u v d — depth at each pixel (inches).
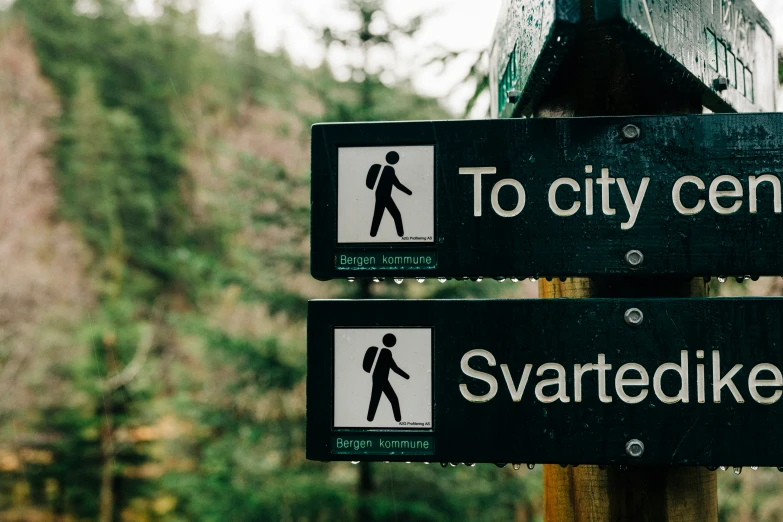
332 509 409.4
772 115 57.2
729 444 55.4
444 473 399.9
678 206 57.5
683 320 56.7
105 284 936.3
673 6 55.7
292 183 411.2
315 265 59.5
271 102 420.8
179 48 1369.3
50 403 707.4
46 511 682.2
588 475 59.9
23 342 709.9
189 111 1248.8
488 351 58.2
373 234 59.5
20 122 920.9
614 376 56.9
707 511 59.9
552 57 54.5
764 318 56.1
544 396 57.4
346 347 59.4
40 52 1196.5
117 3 1360.7
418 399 58.5
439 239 59.1
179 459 591.5
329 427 58.8
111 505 688.4
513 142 59.2
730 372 55.9
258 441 426.9
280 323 470.6
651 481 58.4
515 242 58.4
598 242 57.8
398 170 59.9
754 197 56.9
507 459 57.3
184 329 452.4
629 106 59.8
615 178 58.1
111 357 725.3
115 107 1247.5
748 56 69.2
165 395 773.3
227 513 398.6
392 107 374.0
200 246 998.4
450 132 59.8
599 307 57.5
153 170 1184.8
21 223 813.9
